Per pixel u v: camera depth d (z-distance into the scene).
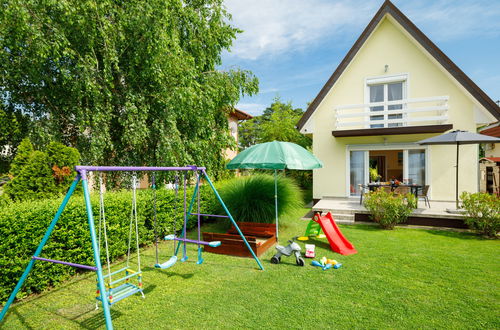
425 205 9.54
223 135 10.98
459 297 3.82
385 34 11.49
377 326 3.13
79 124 7.28
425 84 10.95
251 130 34.72
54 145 5.91
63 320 3.42
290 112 19.19
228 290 4.16
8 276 3.77
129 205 5.75
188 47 9.84
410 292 3.99
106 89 7.29
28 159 5.73
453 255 5.62
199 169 5.24
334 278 4.57
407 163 11.25
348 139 11.96
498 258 5.41
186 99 8.02
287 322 3.24
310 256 5.69
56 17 6.43
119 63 8.22
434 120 10.68
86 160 7.86
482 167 15.98
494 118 9.88
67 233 4.46
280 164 6.29
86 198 2.88
